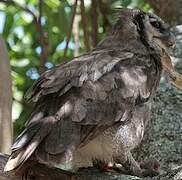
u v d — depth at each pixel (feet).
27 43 63.57
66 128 33.94
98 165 37.11
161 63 40.68
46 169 35.32
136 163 37.65
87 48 54.70
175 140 41.29
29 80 60.85
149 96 38.42
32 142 33.09
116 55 38.37
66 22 59.11
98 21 60.64
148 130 41.98
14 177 34.53
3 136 42.11
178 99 43.93
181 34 49.52
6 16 63.16
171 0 54.29
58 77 35.63
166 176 34.22
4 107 42.29
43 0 59.16
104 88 36.14
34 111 34.88
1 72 42.42
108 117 35.86
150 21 41.16
